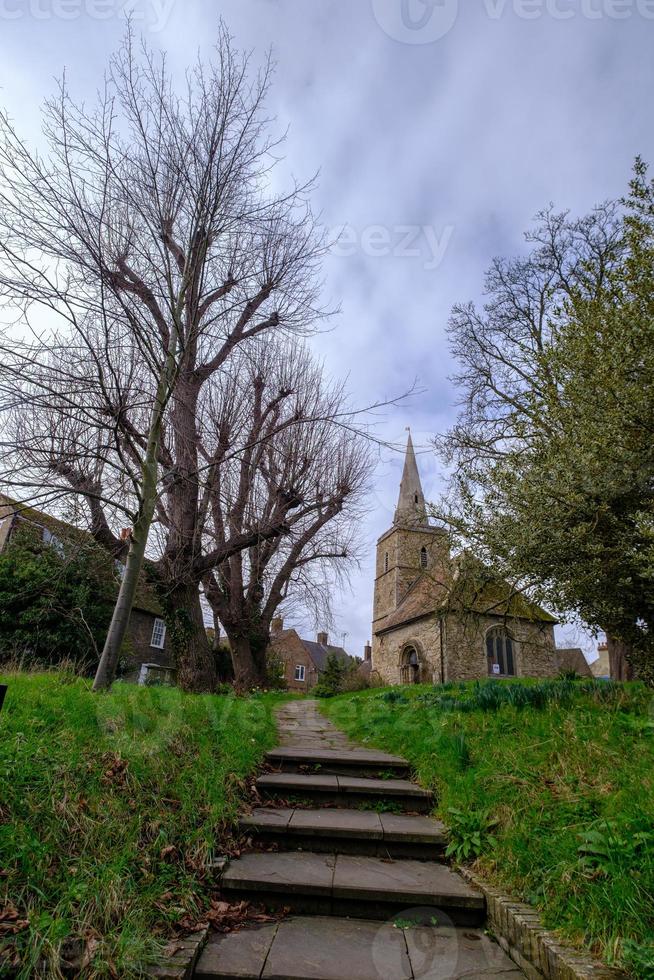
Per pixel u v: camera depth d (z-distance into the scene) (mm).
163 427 8117
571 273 13914
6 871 2555
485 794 3990
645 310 5516
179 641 11117
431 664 26156
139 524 6035
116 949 2416
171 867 3143
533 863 3146
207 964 2645
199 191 6293
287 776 4977
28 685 4867
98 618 15836
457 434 14109
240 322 8320
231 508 11727
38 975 2209
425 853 3846
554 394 6836
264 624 15367
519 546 5973
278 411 11805
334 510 14148
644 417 5219
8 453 5840
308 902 3270
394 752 5648
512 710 5367
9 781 3041
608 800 3355
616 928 2457
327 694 27641
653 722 4320
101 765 3592
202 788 3889
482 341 15898
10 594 14492
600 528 5633
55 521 8500
